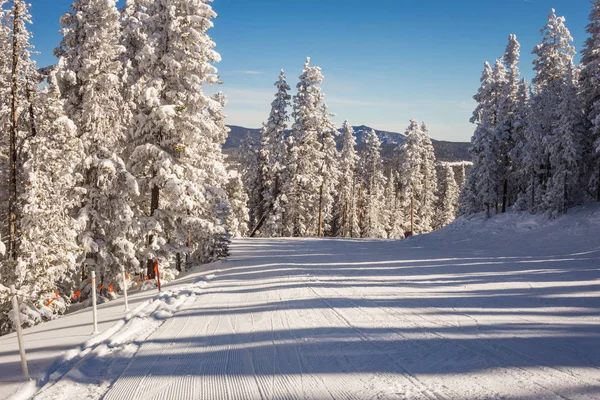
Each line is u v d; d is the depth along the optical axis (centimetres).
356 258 2148
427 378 503
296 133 4828
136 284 1803
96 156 1727
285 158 4916
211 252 2369
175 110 1809
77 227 1633
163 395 498
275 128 4900
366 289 1198
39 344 806
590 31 3522
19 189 1662
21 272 1483
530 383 472
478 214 3975
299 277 1483
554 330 698
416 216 6706
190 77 1842
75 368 612
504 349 602
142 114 1814
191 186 1788
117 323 920
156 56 1786
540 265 1666
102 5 1723
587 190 3444
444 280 1348
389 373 526
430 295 1079
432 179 6650
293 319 854
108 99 1773
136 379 557
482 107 4125
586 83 3481
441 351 605
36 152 1530
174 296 1248
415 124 5606
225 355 639
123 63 1986
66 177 1582
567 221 3030
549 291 1082
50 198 1547
